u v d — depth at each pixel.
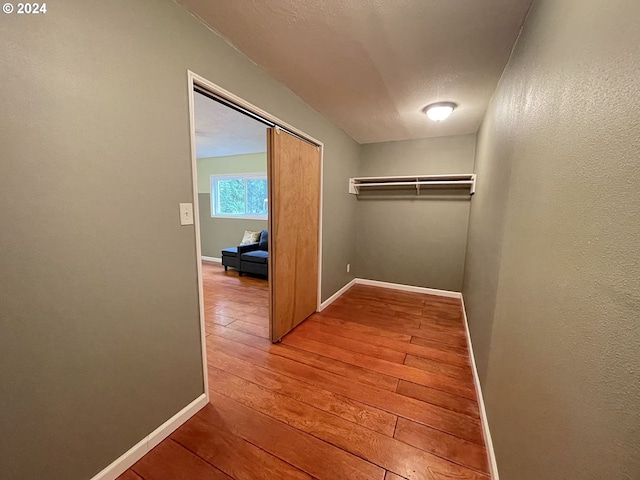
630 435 0.44
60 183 0.92
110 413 1.14
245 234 5.39
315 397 1.71
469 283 2.80
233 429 1.45
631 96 0.48
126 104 1.09
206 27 1.41
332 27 1.42
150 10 1.16
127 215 1.13
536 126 1.02
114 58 1.04
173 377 1.41
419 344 2.38
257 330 2.64
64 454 1.01
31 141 0.85
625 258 0.47
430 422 1.52
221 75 1.52
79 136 0.96
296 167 2.41
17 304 0.85
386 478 1.20
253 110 1.80
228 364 2.06
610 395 0.50
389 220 3.95
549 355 0.77
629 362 0.45
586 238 0.61
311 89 2.17
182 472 1.22
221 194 5.96
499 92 1.90
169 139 1.28
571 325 0.66
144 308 1.24
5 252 0.82
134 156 1.14
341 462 1.27
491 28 1.39
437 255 3.73
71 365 1.00
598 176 0.58
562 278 0.72
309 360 2.12
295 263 2.55
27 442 0.91
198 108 2.77
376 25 1.39
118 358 1.15
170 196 1.30
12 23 0.79
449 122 2.93
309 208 2.70
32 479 0.93
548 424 0.74
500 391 1.23
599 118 0.58
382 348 2.31
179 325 1.42
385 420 1.53
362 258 4.20
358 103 2.44
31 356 0.90
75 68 0.94
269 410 1.59
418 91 2.17
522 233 1.09
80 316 1.01
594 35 0.63
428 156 3.62
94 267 1.04
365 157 3.98
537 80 1.05
